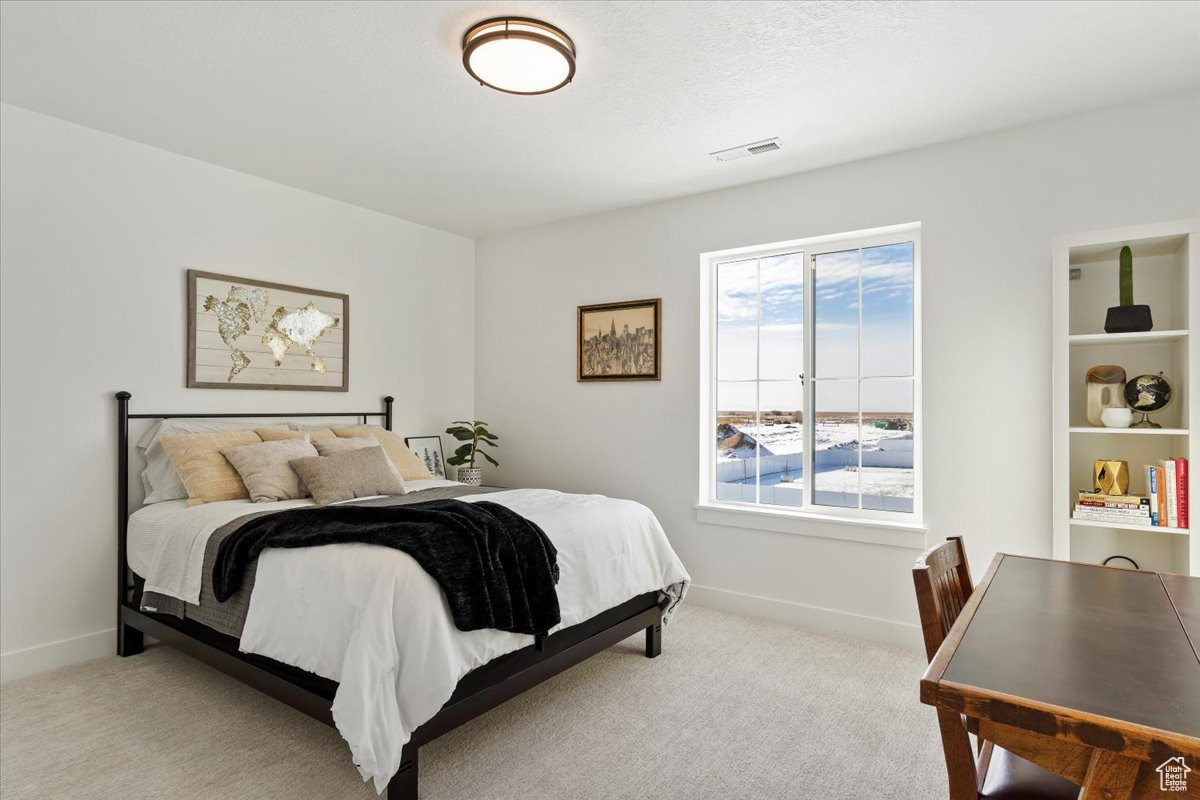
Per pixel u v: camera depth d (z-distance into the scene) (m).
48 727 2.35
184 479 2.97
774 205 3.62
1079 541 2.80
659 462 4.04
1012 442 2.96
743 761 2.13
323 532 2.20
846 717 2.44
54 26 2.18
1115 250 2.69
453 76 2.51
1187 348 2.41
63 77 2.53
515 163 3.40
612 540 2.76
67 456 2.94
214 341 3.43
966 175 3.07
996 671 1.02
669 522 3.99
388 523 2.28
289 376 3.76
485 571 2.10
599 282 4.31
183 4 2.05
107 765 2.10
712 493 3.95
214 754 2.17
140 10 2.08
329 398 3.99
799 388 3.68
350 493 3.08
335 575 2.03
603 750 2.20
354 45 2.29
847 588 3.37
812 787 1.99
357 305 4.14
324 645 1.98
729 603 3.74
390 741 1.77
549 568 2.32
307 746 2.23
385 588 1.90
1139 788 0.85
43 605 2.87
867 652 3.11
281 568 2.17
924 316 3.17
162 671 2.87
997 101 2.70
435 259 4.67
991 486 3.01
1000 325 2.99
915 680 2.79
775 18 2.12
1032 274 2.92
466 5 2.05
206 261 3.41
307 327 3.85
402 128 2.99
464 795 1.94
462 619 1.94
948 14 2.10
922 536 3.13
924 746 2.23
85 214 2.99
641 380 4.10
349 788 1.98
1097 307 2.82
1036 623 1.27
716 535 3.81
